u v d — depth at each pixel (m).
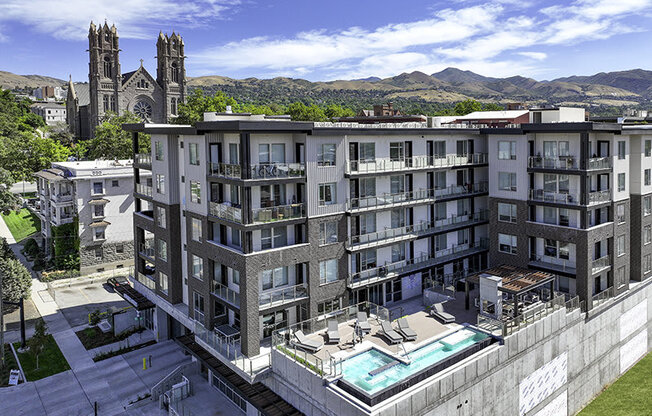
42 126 198.00
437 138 43.97
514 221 43.25
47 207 68.00
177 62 147.00
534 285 35.91
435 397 26.97
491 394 30.66
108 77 137.38
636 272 43.84
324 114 147.62
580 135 38.28
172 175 40.53
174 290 42.12
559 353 36.09
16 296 54.00
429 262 44.62
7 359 42.16
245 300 32.84
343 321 37.12
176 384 35.41
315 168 35.34
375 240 40.06
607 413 36.81
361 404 24.84
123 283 53.16
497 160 43.94
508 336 31.75
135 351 43.53
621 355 42.72
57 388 37.75
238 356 33.16
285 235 35.38
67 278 63.03
